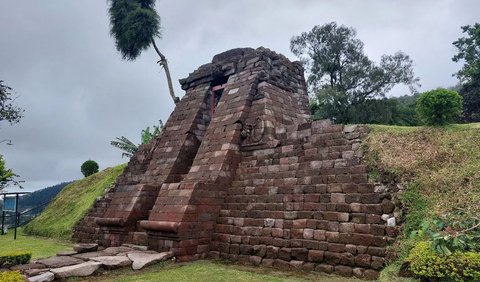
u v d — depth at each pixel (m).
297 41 33.62
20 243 13.02
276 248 8.09
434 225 6.06
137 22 21.11
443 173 6.99
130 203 10.44
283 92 11.90
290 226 8.15
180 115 13.29
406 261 5.67
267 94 11.12
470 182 6.59
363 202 7.35
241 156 10.38
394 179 7.33
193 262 8.42
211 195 9.40
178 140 12.30
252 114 10.92
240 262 8.45
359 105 29.69
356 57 32.16
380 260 6.57
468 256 4.90
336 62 32.66
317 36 32.97
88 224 13.52
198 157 10.85
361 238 7.02
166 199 9.47
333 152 8.55
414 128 8.32
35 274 6.46
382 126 8.71
